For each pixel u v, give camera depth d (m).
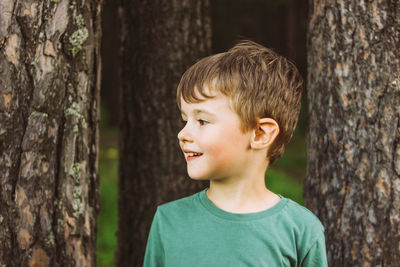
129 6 2.96
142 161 3.03
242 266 1.45
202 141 1.41
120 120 3.11
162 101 2.96
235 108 1.41
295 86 1.60
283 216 1.51
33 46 1.59
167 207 1.59
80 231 1.71
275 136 1.47
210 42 3.09
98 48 1.77
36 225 1.62
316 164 2.09
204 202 1.53
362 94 1.91
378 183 1.88
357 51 1.92
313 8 2.09
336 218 2.00
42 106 1.61
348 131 1.95
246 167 1.49
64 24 1.62
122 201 3.12
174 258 1.51
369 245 1.91
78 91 1.68
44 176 1.62
